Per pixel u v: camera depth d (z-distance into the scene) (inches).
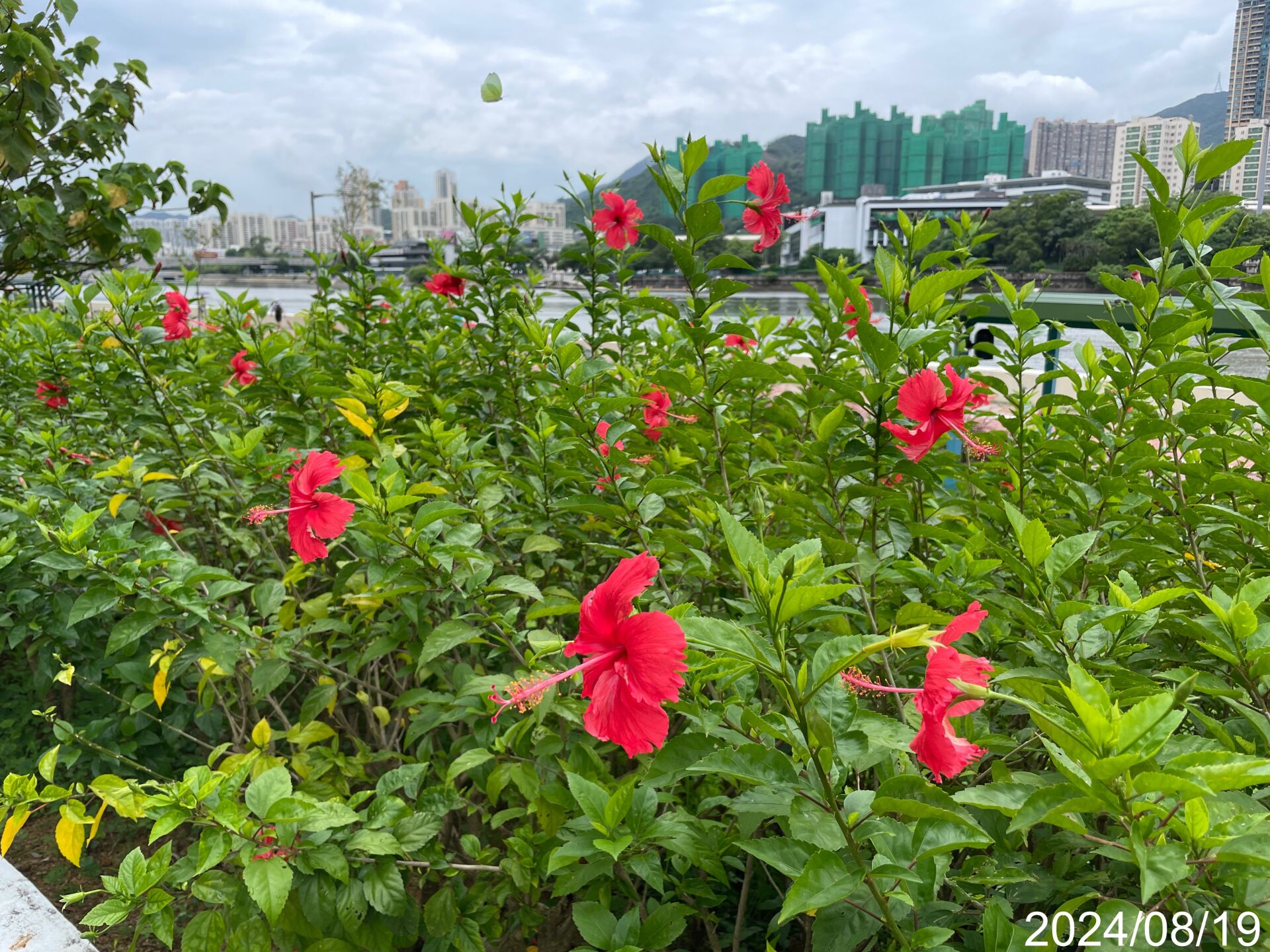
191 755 130.9
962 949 57.6
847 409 91.5
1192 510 83.6
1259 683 62.1
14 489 126.8
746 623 70.2
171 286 171.6
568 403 109.7
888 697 83.9
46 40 179.6
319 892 70.8
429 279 186.1
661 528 101.8
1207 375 86.1
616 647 52.6
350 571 103.3
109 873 112.3
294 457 119.7
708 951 93.0
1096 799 43.3
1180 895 47.8
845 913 55.8
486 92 87.2
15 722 135.1
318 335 185.6
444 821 101.9
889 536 94.1
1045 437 112.9
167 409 136.3
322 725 95.9
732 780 75.2
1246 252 89.0
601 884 80.7
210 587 93.8
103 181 193.0
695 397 107.3
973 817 62.7
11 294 286.4
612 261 153.2
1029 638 76.2
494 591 91.5
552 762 85.5
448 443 108.4
